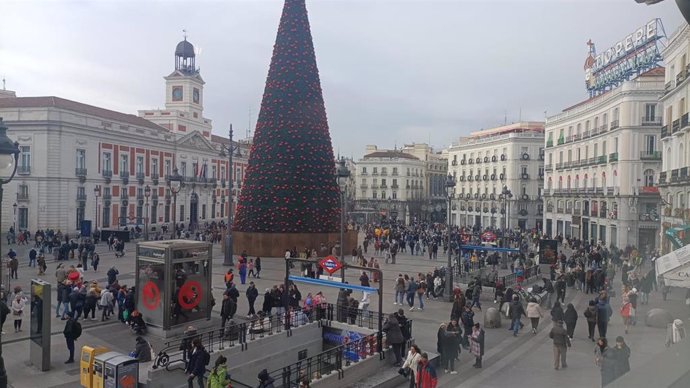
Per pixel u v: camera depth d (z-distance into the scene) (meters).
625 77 51.09
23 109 49.34
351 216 100.69
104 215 55.91
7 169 10.12
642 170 45.97
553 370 14.35
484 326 19.62
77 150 52.25
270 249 39.06
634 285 22.75
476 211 86.75
